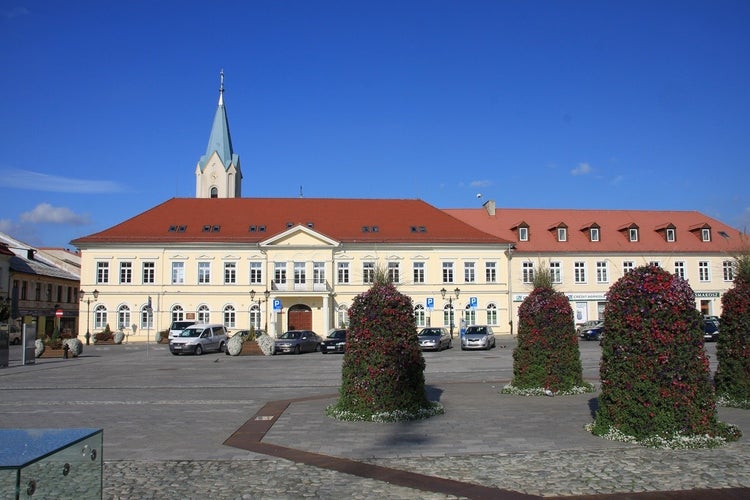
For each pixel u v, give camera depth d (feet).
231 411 49.06
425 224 199.41
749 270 48.75
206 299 185.78
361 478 28.17
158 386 68.28
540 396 54.44
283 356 124.77
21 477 12.85
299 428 40.73
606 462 30.25
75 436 15.37
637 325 34.91
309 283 186.39
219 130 257.55
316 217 198.39
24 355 102.99
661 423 33.96
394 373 44.04
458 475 28.40
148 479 28.32
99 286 184.14
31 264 230.27
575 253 200.85
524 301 57.98
